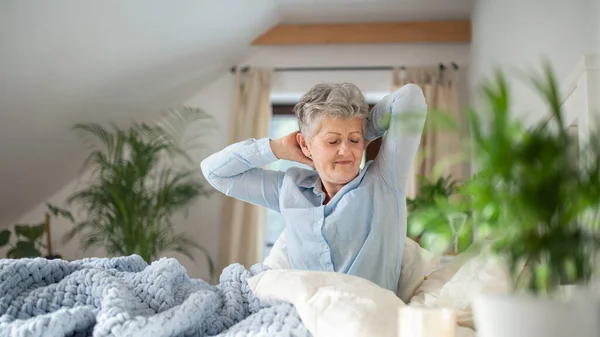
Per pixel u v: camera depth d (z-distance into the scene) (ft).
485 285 4.40
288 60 16.60
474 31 15.15
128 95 14.94
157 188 16.06
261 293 4.59
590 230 2.88
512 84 10.54
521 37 9.92
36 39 11.80
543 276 2.69
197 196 15.60
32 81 12.73
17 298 4.46
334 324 4.05
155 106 15.99
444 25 15.97
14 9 10.95
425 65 16.11
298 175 6.39
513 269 2.72
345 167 5.84
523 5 9.77
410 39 16.02
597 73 5.56
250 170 6.63
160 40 13.91
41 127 14.06
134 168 14.47
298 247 6.11
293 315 4.25
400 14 16.06
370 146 14.60
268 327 4.20
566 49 7.57
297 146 6.38
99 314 4.12
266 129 16.22
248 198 6.61
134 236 14.37
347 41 16.20
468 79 15.87
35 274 4.63
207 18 14.26
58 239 16.38
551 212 2.59
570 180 2.62
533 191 2.58
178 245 16.16
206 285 5.15
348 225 5.84
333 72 16.39
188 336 4.39
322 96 5.90
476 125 2.75
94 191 15.34
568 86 6.23
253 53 16.78
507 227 2.76
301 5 15.85
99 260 5.48
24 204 16.22
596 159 2.71
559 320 2.36
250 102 16.29
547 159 2.60
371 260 5.81
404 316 3.08
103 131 14.80
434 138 14.60
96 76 13.65
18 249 14.34
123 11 12.35
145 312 4.37
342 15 16.20
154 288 4.53
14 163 14.71
